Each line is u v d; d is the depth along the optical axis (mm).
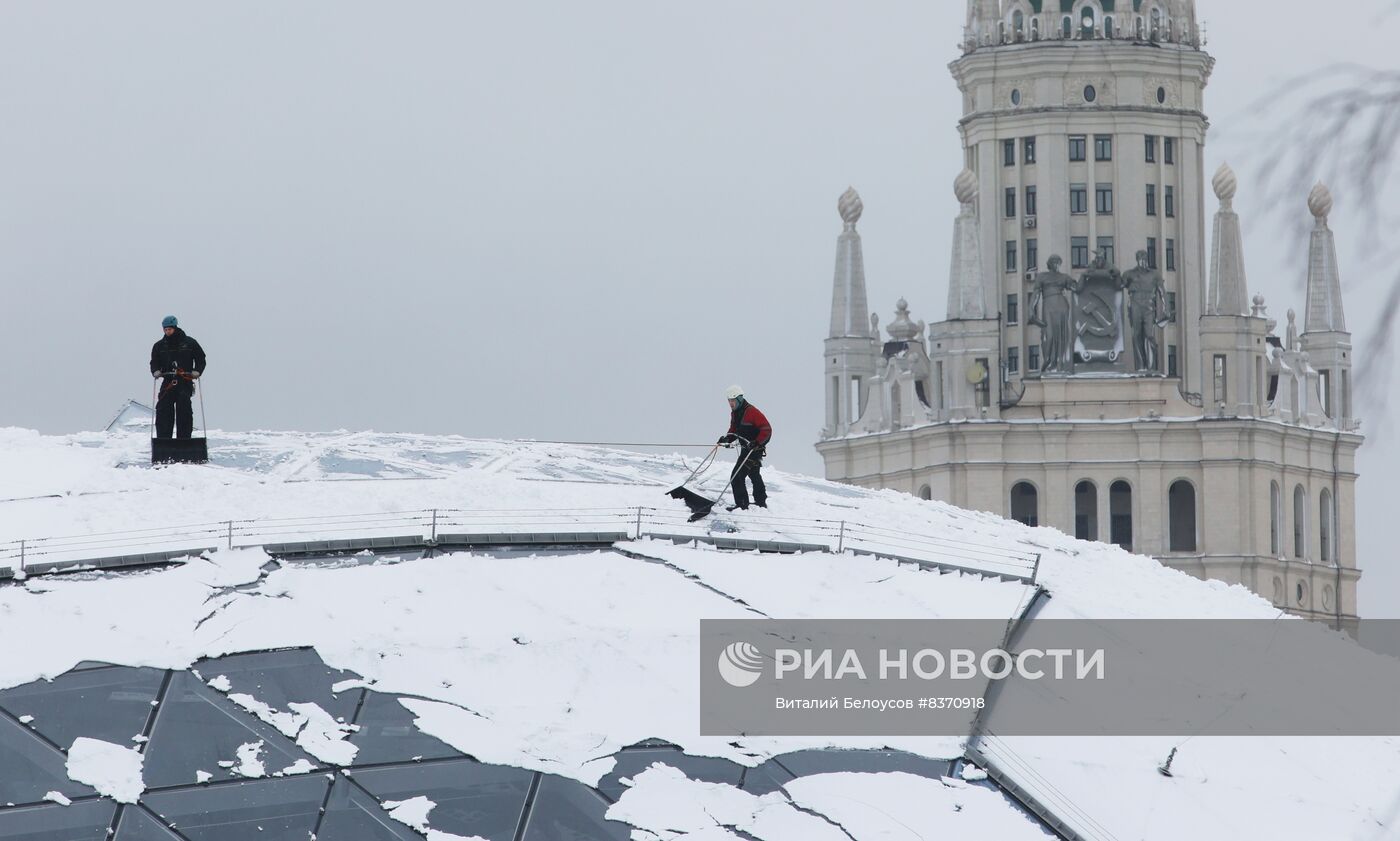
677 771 90062
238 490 110188
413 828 86938
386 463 121000
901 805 89625
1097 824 91312
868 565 106625
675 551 104938
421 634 96062
